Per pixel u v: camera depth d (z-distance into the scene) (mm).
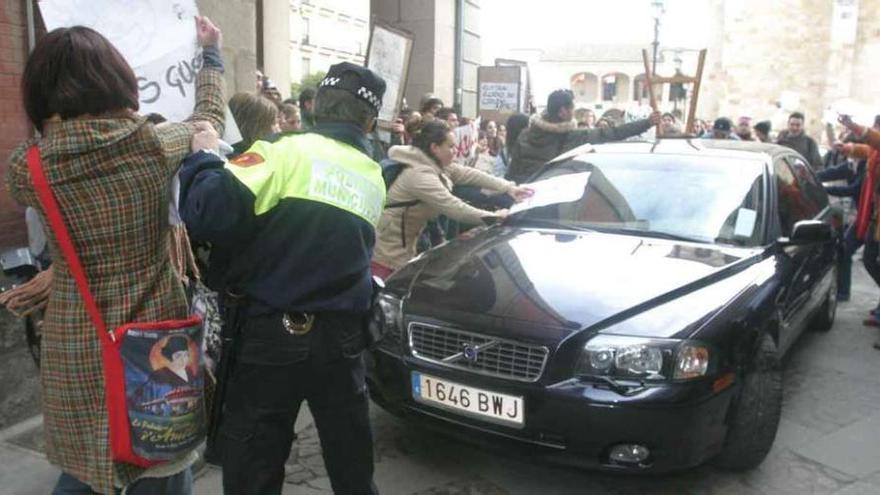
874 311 6191
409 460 3658
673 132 8898
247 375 2273
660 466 3014
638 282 3459
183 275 2367
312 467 3566
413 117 6371
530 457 3094
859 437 4020
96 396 2049
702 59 6941
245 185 2137
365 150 2490
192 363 2156
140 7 2994
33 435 3758
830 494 3414
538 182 4848
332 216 2281
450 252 4039
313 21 48000
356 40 53844
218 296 2338
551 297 3328
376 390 3535
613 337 3066
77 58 1967
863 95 24812
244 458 2289
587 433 2980
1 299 2332
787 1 26312
